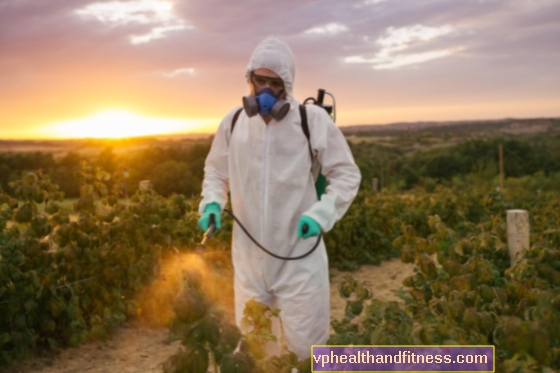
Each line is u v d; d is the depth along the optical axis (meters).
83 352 4.31
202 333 1.58
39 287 3.98
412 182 67.19
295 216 2.78
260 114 2.71
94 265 4.58
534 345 1.60
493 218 5.75
